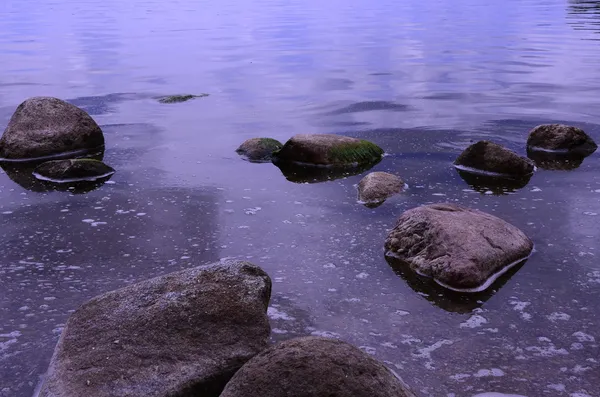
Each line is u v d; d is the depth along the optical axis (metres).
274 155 6.82
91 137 7.30
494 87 10.41
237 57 14.23
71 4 34.72
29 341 3.35
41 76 11.97
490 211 5.08
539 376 3.01
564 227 4.73
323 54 14.52
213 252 4.42
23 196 5.69
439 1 35.28
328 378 2.34
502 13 25.00
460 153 6.78
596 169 6.20
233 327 3.08
